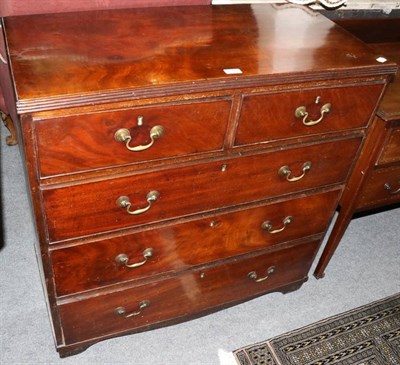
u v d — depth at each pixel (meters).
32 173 0.89
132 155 0.96
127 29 1.12
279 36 1.21
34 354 1.36
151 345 1.44
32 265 1.63
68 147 0.88
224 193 1.16
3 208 1.84
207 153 1.05
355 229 2.02
